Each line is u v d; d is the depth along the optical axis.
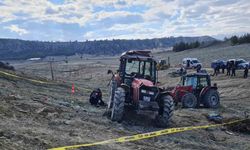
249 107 21.17
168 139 10.49
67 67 82.19
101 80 49.94
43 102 13.36
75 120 11.05
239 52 73.75
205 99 19.56
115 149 8.45
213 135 12.09
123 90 12.03
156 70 13.41
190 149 9.87
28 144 7.52
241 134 12.96
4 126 8.51
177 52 113.31
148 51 13.53
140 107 11.59
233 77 37.22
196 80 20.09
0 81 18.20
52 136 8.55
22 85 19.52
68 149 7.67
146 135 10.45
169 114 11.89
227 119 14.90
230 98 27.22
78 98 18.00
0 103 11.12
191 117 15.08
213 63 51.06
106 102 17.47
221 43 111.75
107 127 10.90
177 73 44.38
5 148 6.78
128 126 11.55
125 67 13.20
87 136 9.30
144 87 11.83
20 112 10.64
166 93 12.23
